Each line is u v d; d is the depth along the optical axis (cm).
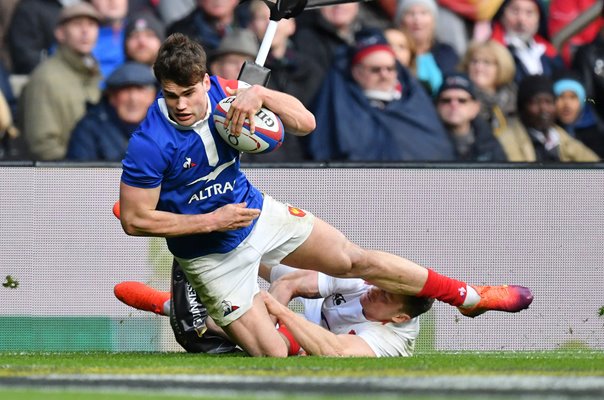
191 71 1434
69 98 2583
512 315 2098
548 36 2850
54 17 2641
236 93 1557
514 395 980
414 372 1279
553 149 2728
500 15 2808
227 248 1592
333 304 1756
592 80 2830
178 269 1803
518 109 2738
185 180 1522
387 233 2133
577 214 2144
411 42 2752
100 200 2122
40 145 2581
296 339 1631
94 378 1211
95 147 2572
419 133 2652
